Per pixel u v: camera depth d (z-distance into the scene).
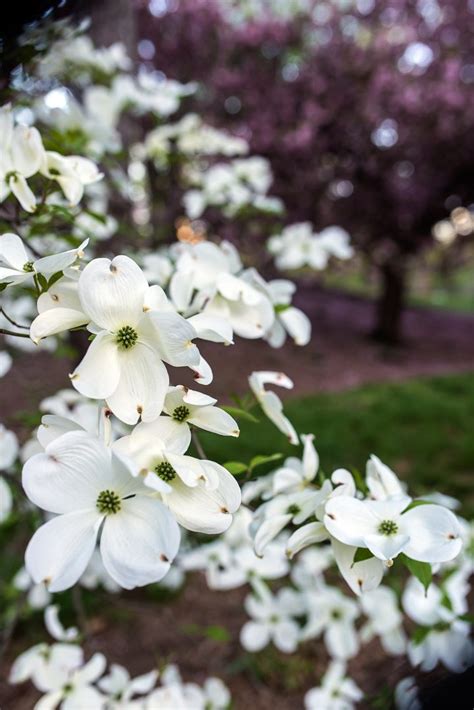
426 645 0.68
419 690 0.66
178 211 1.40
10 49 0.47
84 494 0.31
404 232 3.79
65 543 0.29
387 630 0.84
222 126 3.33
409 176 3.64
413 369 3.59
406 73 3.50
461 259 5.96
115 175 0.95
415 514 0.37
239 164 1.07
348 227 3.71
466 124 3.41
